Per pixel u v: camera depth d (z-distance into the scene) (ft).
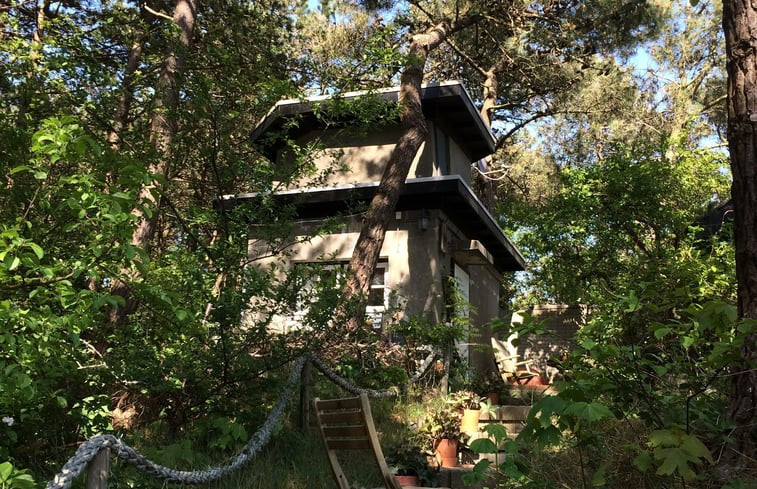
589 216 49.32
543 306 63.57
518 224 67.05
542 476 14.46
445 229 42.11
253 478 16.16
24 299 12.28
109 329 20.22
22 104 25.84
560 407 10.54
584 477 13.26
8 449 14.14
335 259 26.21
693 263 36.27
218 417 18.99
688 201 47.91
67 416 15.75
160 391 18.86
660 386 14.11
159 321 14.69
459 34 61.11
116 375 18.52
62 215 13.11
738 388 13.84
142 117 30.37
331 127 45.50
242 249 24.49
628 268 47.39
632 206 47.52
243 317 20.86
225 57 33.01
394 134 44.86
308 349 20.84
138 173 12.16
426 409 24.71
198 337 19.30
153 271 20.18
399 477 18.25
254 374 19.97
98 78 27.27
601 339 13.48
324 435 14.49
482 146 52.49
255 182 28.43
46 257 12.73
